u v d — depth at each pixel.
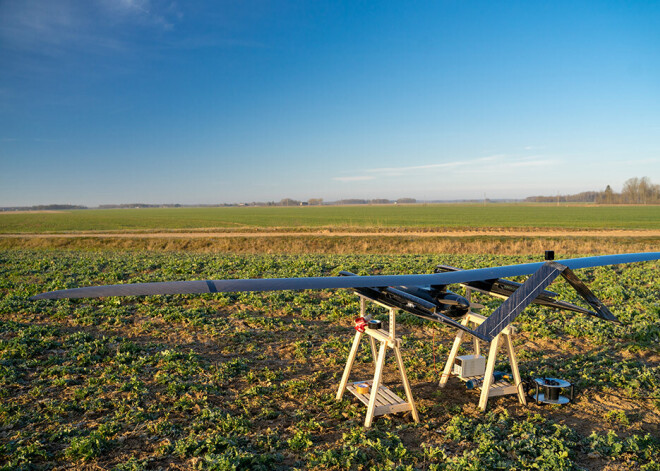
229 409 7.63
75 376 9.10
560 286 18.17
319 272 21.95
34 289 17.92
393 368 9.67
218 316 14.05
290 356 10.52
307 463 5.90
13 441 6.41
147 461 5.89
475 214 99.00
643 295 16.45
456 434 6.50
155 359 10.00
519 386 7.77
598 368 9.45
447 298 6.38
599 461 5.94
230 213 129.38
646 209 121.56
